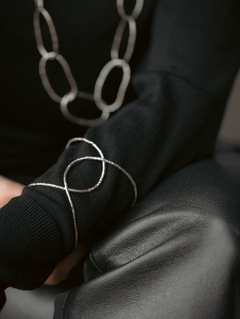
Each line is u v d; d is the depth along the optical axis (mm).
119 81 590
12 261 311
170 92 455
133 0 534
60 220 344
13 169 619
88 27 535
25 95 567
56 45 545
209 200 333
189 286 294
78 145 423
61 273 436
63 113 591
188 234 315
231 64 481
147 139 408
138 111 440
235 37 485
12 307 515
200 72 466
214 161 452
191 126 442
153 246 337
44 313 500
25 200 344
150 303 302
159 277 307
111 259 359
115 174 380
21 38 530
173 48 482
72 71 565
